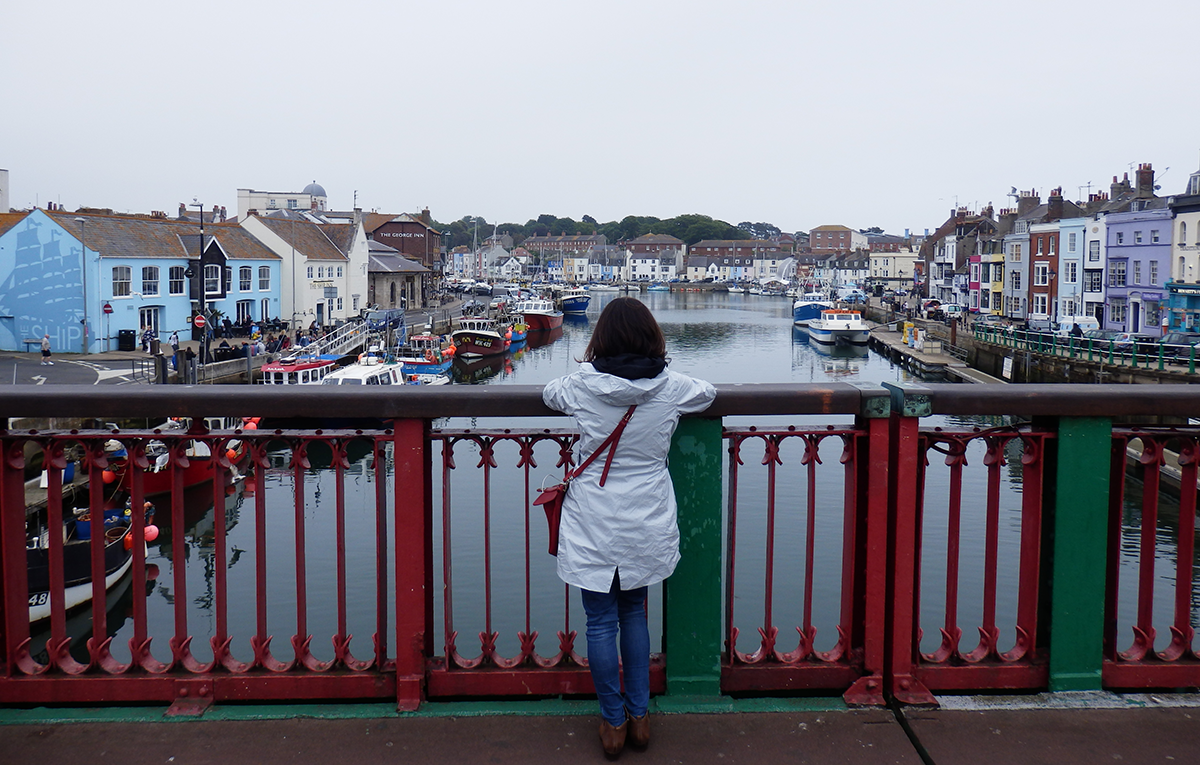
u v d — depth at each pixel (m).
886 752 3.03
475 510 18.67
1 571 3.22
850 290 125.69
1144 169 60.53
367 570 15.29
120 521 15.48
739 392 3.14
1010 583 14.72
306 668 3.32
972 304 81.12
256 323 51.84
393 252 88.75
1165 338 40.50
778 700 3.31
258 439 3.19
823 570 15.41
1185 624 3.36
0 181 59.28
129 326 42.75
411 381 42.94
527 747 3.03
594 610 2.94
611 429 2.81
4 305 40.81
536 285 171.00
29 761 2.93
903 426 3.18
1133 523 17.77
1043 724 3.17
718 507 3.23
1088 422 3.22
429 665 3.34
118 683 3.26
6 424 3.18
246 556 16.58
